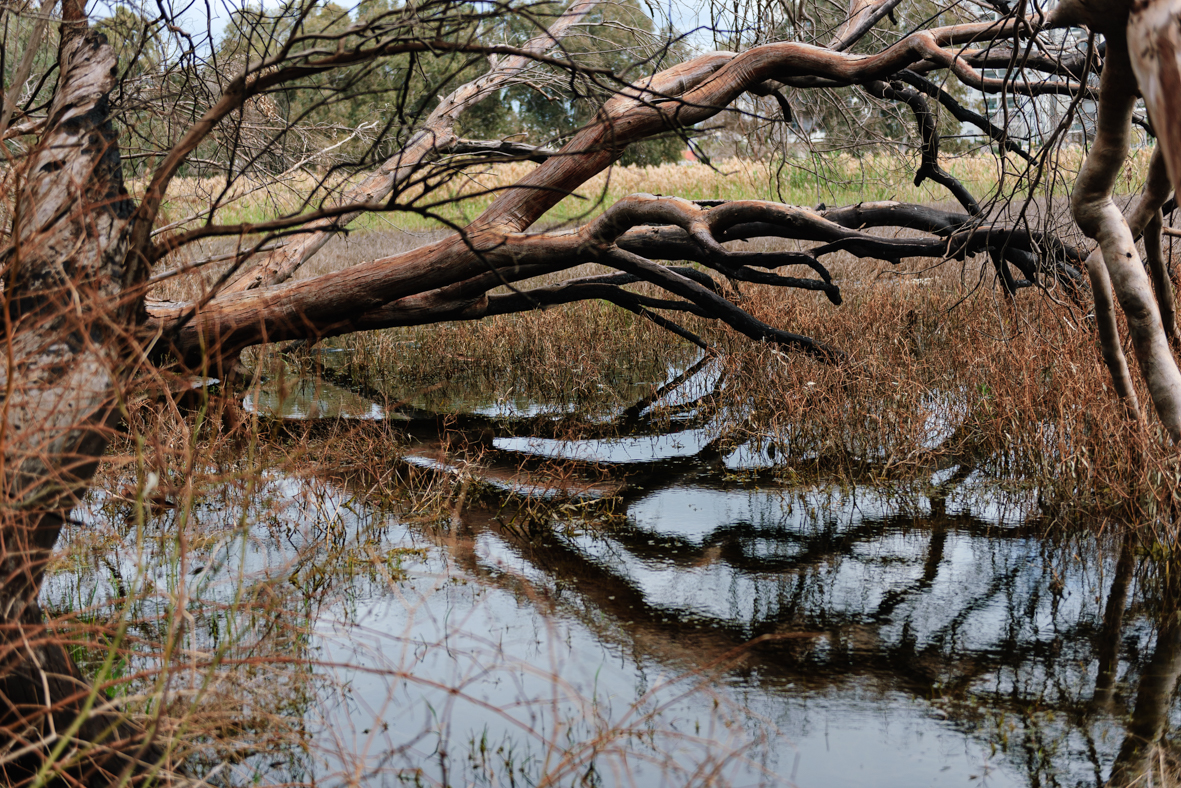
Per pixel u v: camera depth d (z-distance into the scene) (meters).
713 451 6.42
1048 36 5.11
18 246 2.11
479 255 2.51
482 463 6.18
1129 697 3.12
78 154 2.65
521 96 20.03
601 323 10.12
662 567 4.40
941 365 7.20
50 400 2.34
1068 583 4.06
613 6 7.56
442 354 9.17
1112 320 4.05
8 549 2.22
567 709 3.11
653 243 6.48
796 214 5.39
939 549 4.52
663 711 3.09
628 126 4.91
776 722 3.02
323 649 3.47
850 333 8.15
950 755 2.80
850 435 6.15
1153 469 4.37
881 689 3.23
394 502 5.34
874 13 6.41
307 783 2.57
